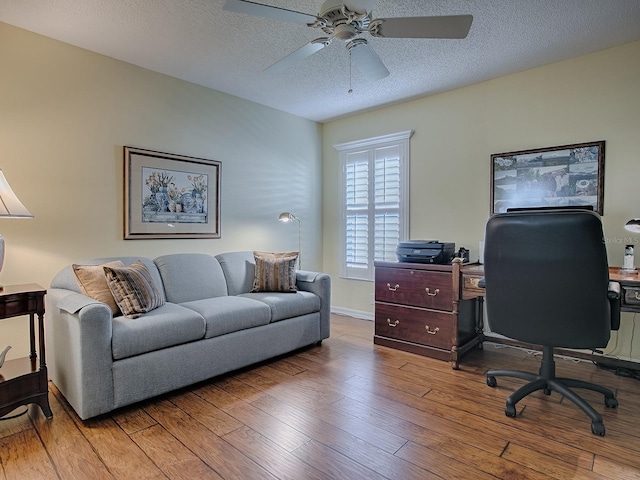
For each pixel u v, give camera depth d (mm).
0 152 2443
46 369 2059
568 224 1795
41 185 2609
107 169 2922
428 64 3031
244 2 1672
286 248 4359
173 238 3336
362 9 1737
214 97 3615
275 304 2941
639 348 2736
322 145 4793
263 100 3920
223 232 3732
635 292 2051
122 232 3010
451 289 2883
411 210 3926
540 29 2490
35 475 1572
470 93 3488
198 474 1583
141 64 3055
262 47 2768
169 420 2027
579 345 1931
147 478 1557
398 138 3996
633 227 2393
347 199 4504
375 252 4234
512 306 2043
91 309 1963
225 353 2570
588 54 2859
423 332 3059
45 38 2604
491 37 2594
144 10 2281
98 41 2676
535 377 2268
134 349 2121
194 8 2260
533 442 1815
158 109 3213
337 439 1845
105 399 2018
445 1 2186
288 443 1812
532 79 3127
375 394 2346
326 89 3596
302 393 2363
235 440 1836
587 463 1649
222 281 3240
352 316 4457
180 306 2639
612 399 2145
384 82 3410
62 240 2707
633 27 2469
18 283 2525
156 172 3199
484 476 1565
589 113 2867
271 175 4172
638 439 1837
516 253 1962
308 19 1833
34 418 2037
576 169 2922
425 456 1706
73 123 2744
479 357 3043
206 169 3561
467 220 3533
